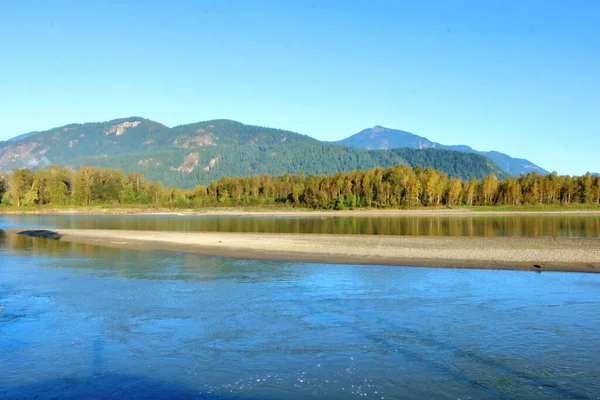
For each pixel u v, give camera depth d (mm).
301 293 26281
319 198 168125
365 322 20641
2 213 152375
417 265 35531
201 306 23453
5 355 17031
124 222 101562
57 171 171000
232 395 13852
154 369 15695
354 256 39594
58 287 28172
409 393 13922
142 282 29625
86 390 14227
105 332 19422
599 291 26500
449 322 20578
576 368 15719
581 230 70812
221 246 46938
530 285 28219
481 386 14398
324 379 14867
